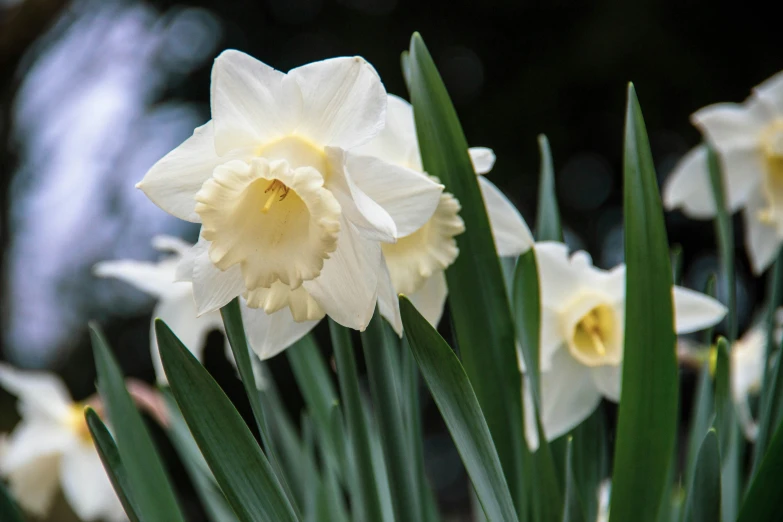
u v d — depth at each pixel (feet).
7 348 9.10
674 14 9.48
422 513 2.53
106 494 3.50
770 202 3.09
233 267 2.39
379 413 2.40
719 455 2.34
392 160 2.55
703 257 9.32
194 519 9.04
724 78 9.46
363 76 2.37
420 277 2.46
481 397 2.46
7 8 8.05
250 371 2.34
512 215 2.57
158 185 2.38
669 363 2.40
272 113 2.38
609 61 9.41
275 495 2.30
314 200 2.35
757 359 3.14
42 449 3.46
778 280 2.62
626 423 2.41
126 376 9.61
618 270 2.79
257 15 10.75
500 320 2.46
